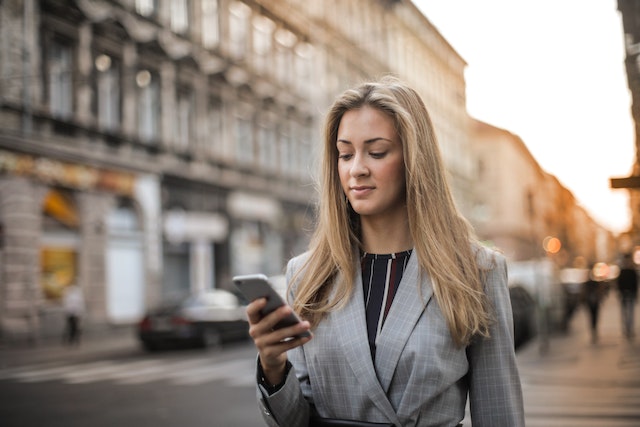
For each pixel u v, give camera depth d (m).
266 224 29.00
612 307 31.78
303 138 32.44
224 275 25.80
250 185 27.81
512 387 1.66
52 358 14.35
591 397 8.10
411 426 1.58
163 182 23.12
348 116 1.75
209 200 25.52
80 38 19.98
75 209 19.77
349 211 1.85
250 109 28.27
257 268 28.19
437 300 1.61
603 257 137.50
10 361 13.84
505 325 1.67
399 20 44.53
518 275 18.33
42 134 18.42
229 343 17.53
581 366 10.86
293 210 31.31
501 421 1.64
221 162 26.08
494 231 63.91
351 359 1.62
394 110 1.70
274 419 1.58
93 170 20.06
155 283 22.34
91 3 20.27
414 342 1.59
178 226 23.50
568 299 20.94
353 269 1.73
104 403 8.57
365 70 38.66
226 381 10.57
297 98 31.95
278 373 1.56
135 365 13.02
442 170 1.77
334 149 1.82
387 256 1.74
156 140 23.03
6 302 17.27
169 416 7.61
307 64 33.00
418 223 1.67
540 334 13.20
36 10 18.44
